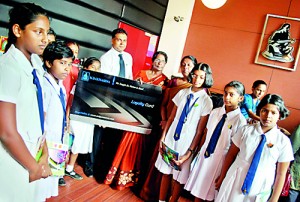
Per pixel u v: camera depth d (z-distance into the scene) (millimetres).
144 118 2645
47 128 1770
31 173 1037
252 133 1730
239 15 4617
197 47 4918
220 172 2043
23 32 1011
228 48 4695
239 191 1722
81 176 2844
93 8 3451
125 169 2717
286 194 2846
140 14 4324
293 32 4219
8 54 997
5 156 979
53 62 1790
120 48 3020
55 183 1935
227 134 2027
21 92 991
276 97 1659
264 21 4430
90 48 3584
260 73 4457
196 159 2199
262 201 1669
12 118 928
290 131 4215
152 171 2668
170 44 4887
